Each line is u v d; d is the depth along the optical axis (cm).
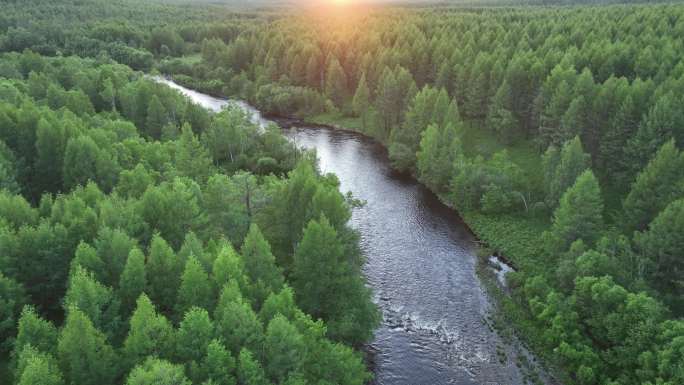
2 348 4875
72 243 5719
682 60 10500
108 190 8000
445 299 7500
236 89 18825
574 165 8612
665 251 6481
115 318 4728
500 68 12556
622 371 5519
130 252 4978
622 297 5703
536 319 6856
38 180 8369
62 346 3959
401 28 19012
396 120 13962
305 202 6819
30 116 8906
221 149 11319
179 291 4891
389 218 9812
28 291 5484
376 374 6112
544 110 11138
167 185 7475
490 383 5984
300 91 16725
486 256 8550
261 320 4750
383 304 7381
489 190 9619
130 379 3603
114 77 14125
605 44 12669
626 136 9238
